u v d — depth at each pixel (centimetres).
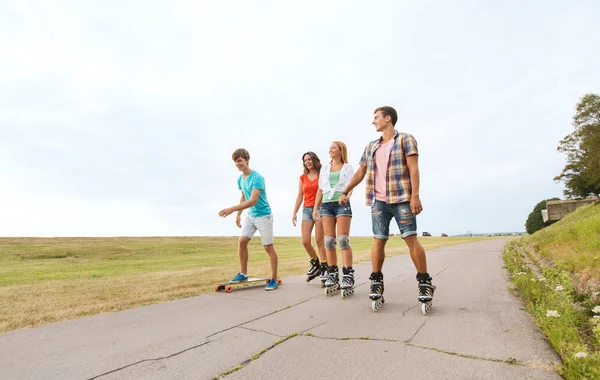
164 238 3553
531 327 239
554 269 472
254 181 455
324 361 184
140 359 193
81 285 482
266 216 459
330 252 415
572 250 619
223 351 204
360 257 934
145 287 459
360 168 359
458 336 222
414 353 193
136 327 258
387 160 321
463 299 344
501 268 635
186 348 210
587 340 204
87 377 170
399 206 312
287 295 389
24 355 200
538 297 305
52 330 251
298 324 261
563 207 5275
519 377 159
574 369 158
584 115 3900
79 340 228
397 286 443
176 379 166
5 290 437
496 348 199
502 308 301
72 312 307
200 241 3180
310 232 495
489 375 162
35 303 349
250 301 354
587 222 845
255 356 195
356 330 241
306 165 503
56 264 1196
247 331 244
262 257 1295
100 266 1045
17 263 1323
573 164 4153
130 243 2591
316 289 434
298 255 1358
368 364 179
